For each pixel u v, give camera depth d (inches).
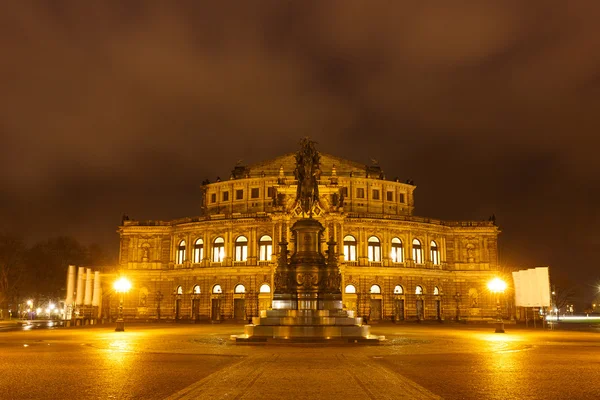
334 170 4744.1
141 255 5226.4
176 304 5132.9
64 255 6653.5
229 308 4810.5
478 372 1209.4
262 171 5364.2
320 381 1057.5
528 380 1088.8
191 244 5098.4
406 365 1338.6
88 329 3307.1
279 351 1683.1
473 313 5142.7
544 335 2755.9
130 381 1063.0
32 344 2004.2
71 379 1088.2
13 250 5797.2
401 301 4901.6
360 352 1662.2
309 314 2116.1
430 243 5142.7
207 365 1323.8
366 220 4874.5
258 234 4837.6
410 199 5546.3
